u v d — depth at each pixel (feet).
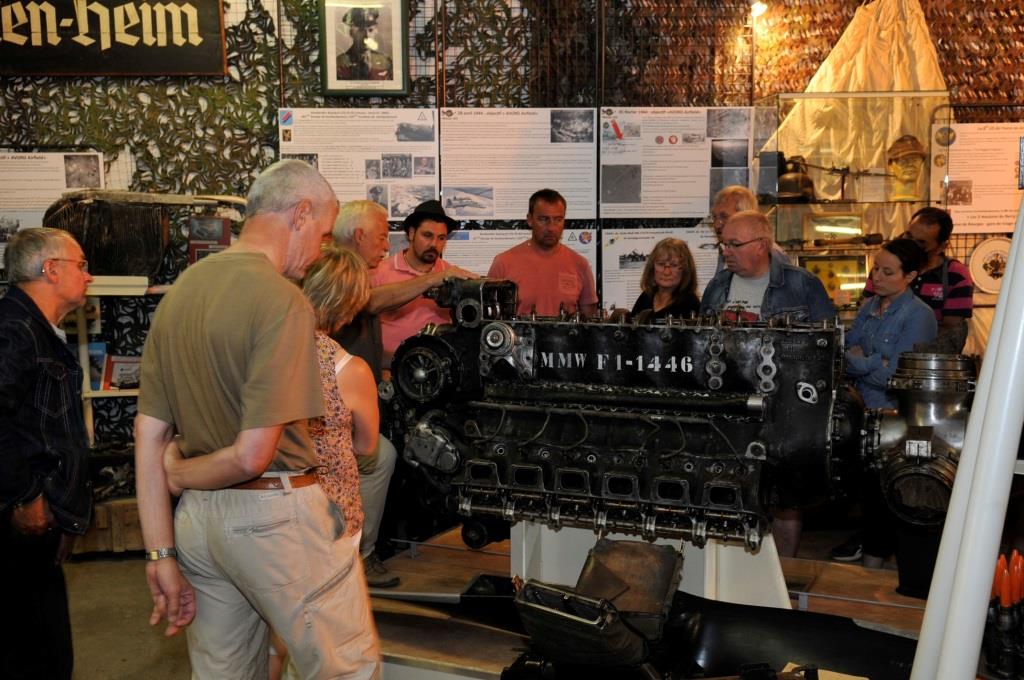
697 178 16.69
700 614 8.40
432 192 16.57
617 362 8.10
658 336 7.97
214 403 6.38
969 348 17.12
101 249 14.73
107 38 16.08
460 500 8.17
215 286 6.43
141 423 6.71
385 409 9.55
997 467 4.28
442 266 14.16
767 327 7.79
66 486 8.55
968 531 4.34
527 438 8.09
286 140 16.31
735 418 7.68
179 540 6.67
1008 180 17.04
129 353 16.79
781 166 15.44
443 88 16.61
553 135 16.55
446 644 8.66
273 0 16.43
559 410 8.05
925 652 4.70
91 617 12.64
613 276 16.85
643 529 7.67
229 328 6.25
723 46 16.81
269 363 6.13
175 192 16.66
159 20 16.14
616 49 16.76
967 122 17.15
